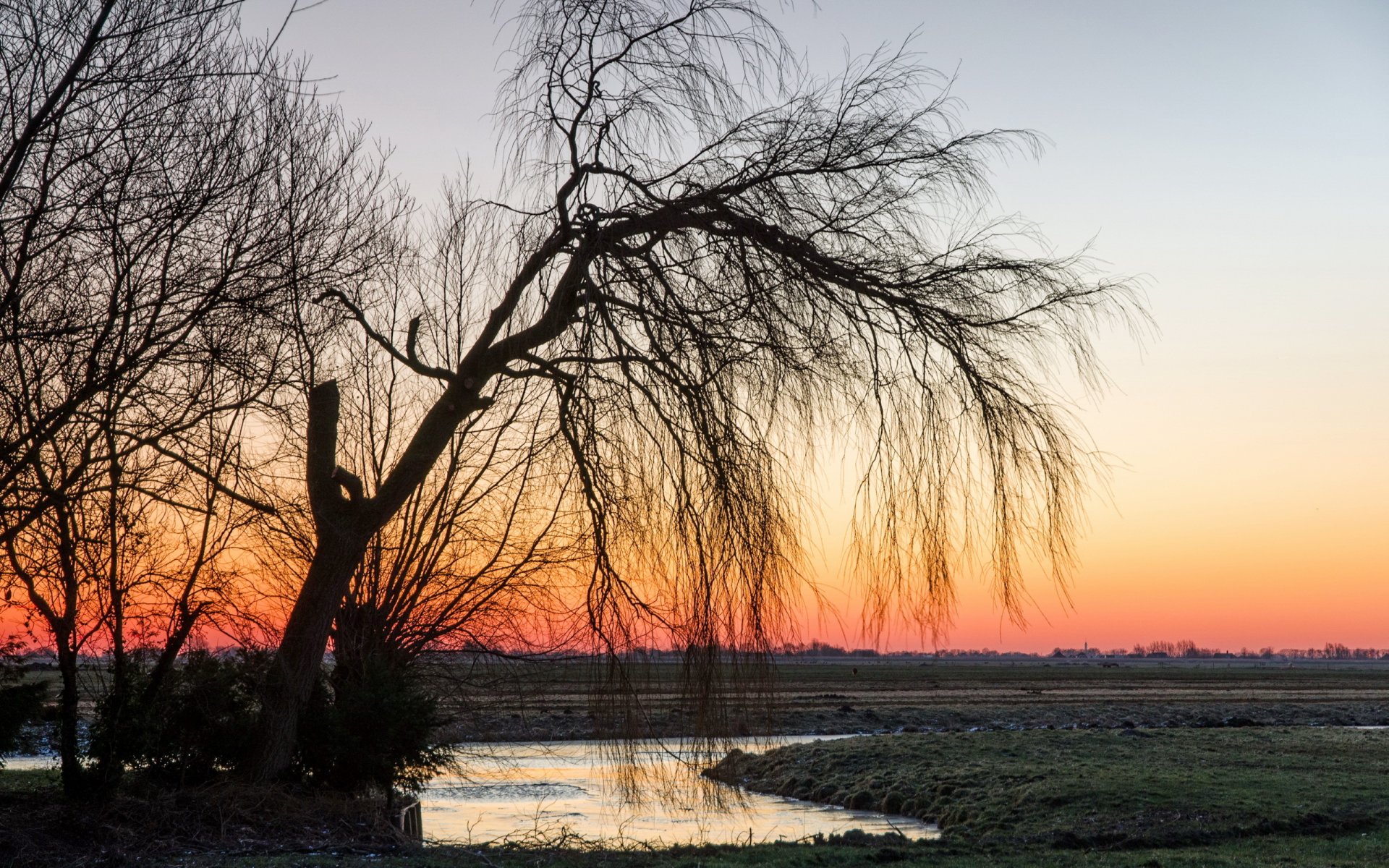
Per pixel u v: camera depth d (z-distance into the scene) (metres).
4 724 10.06
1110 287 9.69
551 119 11.12
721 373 9.50
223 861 8.98
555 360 10.55
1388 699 76.81
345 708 11.94
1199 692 86.38
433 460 11.59
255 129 10.02
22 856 8.60
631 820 18.08
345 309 12.45
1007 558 9.28
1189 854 14.56
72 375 8.48
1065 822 17.53
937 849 14.40
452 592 14.37
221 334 9.16
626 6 10.80
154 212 8.38
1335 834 16.77
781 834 17.70
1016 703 64.06
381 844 10.37
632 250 10.29
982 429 9.45
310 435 11.60
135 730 10.49
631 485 10.13
